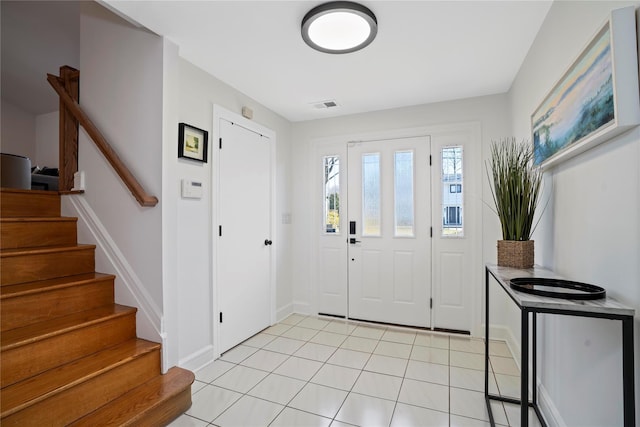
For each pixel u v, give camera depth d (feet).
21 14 8.86
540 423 5.78
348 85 9.14
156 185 6.70
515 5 5.69
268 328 10.77
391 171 11.07
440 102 10.39
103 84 7.42
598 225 4.23
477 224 9.91
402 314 10.94
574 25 4.80
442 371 7.77
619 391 3.75
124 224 7.09
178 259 7.40
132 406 5.43
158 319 6.61
